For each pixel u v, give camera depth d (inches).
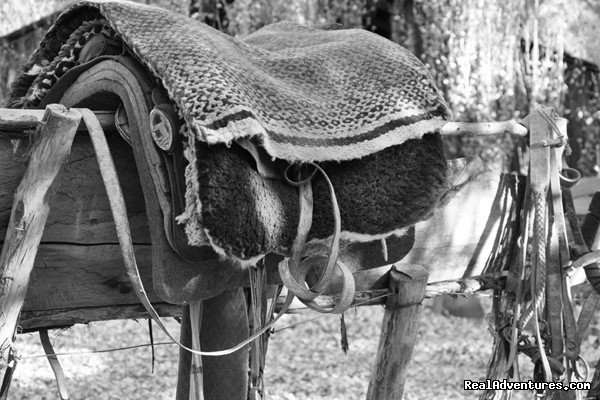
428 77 103.3
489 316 145.4
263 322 99.4
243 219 84.5
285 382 249.6
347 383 248.5
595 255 130.4
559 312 132.6
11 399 218.2
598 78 359.6
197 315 93.7
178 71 84.0
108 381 245.9
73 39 99.6
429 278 133.8
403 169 99.7
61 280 92.8
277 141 85.7
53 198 85.6
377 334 325.7
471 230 135.5
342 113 95.5
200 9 330.0
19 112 83.4
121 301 98.2
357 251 108.0
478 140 327.0
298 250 91.3
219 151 83.9
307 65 101.0
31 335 305.3
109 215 94.0
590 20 347.3
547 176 131.6
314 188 93.7
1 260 83.2
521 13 335.0
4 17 346.3
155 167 87.4
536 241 130.4
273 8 325.4
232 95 82.4
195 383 93.0
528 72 341.7
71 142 83.2
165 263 88.4
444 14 327.9
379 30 400.2
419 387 243.6
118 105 95.7
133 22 90.4
